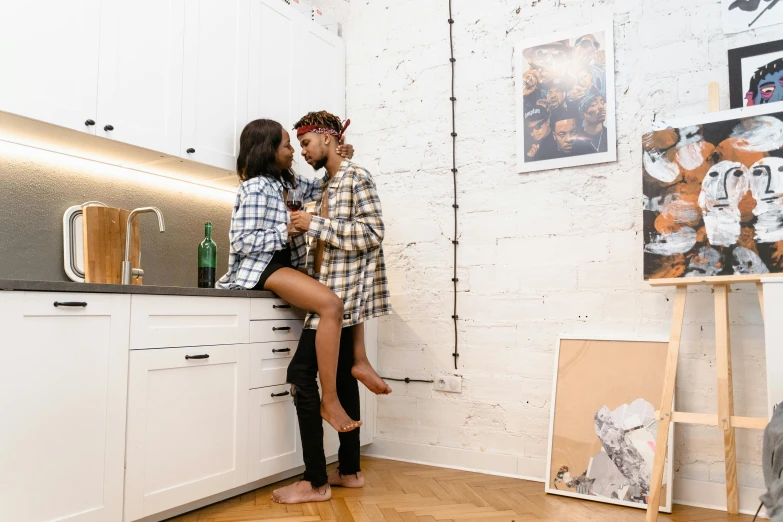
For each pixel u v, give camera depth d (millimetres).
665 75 2758
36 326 1778
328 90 3527
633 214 2793
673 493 2605
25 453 1735
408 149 3420
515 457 2963
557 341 2891
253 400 2523
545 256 2984
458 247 3221
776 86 2496
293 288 2514
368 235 2539
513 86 3133
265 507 2400
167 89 2617
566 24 3008
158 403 2129
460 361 3166
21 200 2449
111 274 2633
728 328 2396
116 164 2787
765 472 1670
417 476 2943
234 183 3182
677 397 2621
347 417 2475
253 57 3047
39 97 2156
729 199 2324
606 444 2627
